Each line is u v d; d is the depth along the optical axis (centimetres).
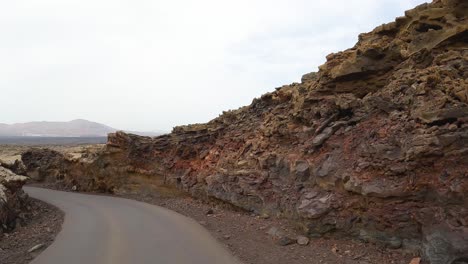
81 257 1138
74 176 3659
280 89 2116
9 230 1669
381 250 1001
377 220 1028
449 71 1063
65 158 3819
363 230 1070
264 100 2209
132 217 1869
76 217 1925
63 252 1201
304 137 1484
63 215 2027
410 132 1004
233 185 1842
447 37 1184
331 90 1488
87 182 3438
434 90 1029
